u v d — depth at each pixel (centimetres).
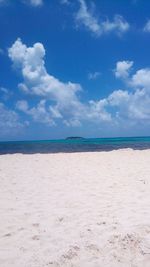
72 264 348
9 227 492
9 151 2542
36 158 1523
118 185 813
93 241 412
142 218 505
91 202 637
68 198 680
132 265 343
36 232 464
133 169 1095
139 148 2502
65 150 2503
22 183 877
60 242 418
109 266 343
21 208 607
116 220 502
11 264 359
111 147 2847
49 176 990
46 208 601
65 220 517
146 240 400
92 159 1445
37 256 378
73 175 1002
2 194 739
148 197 663
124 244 390
